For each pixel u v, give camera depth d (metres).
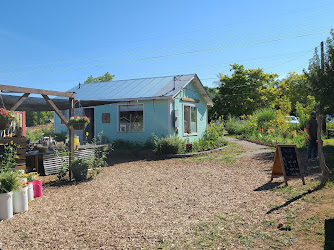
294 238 3.68
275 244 3.56
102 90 16.38
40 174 9.22
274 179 7.38
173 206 5.50
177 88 14.19
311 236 3.67
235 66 35.47
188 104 15.75
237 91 34.72
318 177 6.99
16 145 7.61
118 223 4.63
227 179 7.76
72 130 8.55
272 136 16.94
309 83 11.56
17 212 5.31
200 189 6.79
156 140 13.82
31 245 3.89
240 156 11.89
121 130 14.77
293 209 4.79
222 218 4.64
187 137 15.52
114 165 10.86
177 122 14.07
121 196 6.36
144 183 7.64
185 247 3.63
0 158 7.19
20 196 5.35
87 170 8.29
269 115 21.83
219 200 5.76
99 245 3.82
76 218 4.95
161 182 7.71
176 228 4.30
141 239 3.95
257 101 34.91
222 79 35.53
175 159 11.80
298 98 35.50
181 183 7.52
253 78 35.34
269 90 34.38
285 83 37.41
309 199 5.22
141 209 5.37
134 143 14.31
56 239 4.07
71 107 8.77
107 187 7.27
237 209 5.07
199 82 16.44
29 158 9.52
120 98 14.23
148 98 13.66
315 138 9.68
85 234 4.21
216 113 34.50
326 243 3.42
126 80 17.36
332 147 12.27
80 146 10.55
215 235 3.95
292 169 6.72
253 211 4.89
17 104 7.07
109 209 5.42
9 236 4.23
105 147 11.34
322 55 11.04
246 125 22.78
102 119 15.22
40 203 5.96
